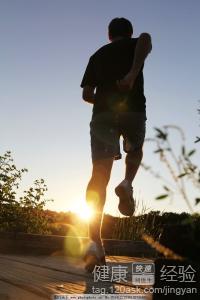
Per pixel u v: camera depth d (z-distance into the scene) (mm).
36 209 10352
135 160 3205
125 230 7641
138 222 7680
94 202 3016
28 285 2305
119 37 3314
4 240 6195
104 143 3102
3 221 9961
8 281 2465
